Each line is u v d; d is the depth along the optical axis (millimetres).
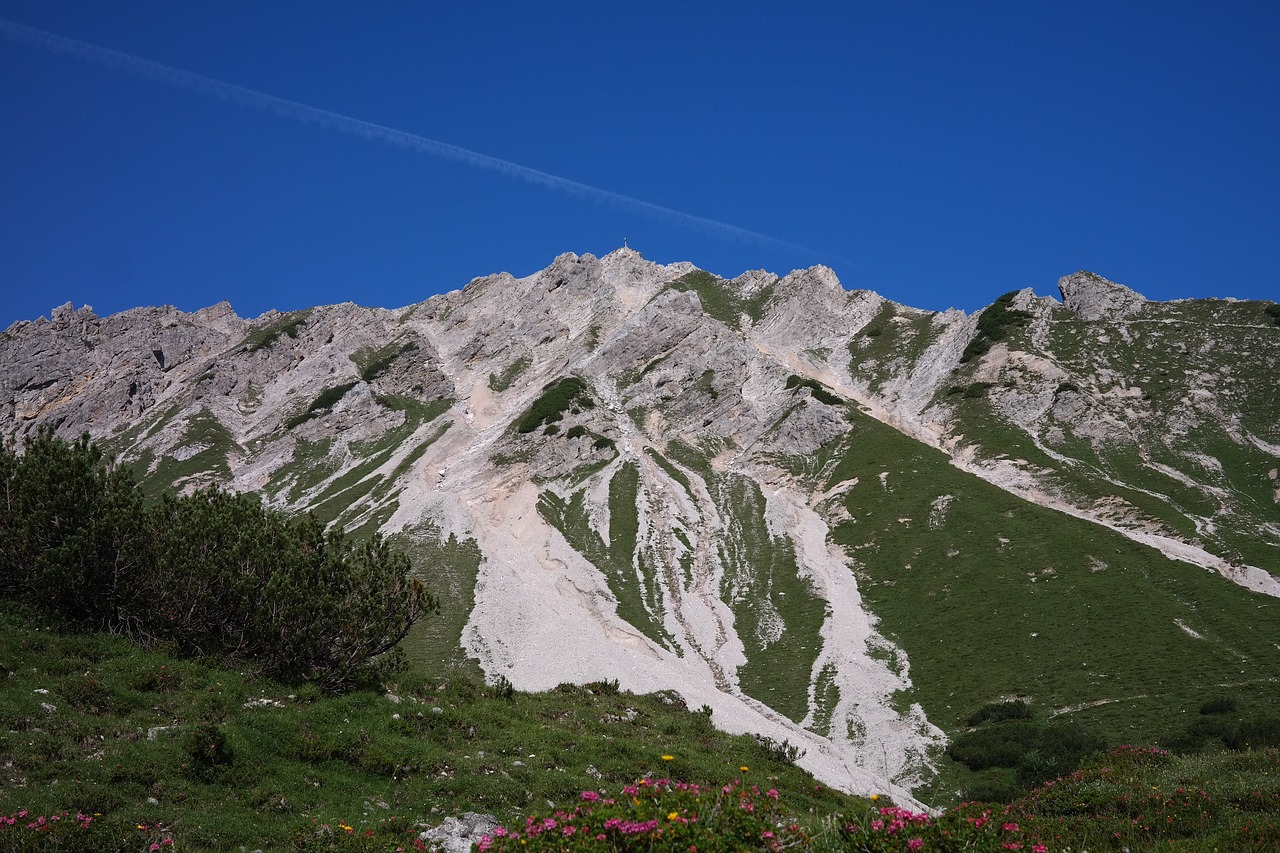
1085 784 25656
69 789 20031
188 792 21375
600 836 15000
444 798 23953
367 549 34688
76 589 28438
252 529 33281
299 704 27594
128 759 21703
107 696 24562
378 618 31781
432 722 28094
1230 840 18359
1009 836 16734
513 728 29562
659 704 38500
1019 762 59594
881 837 15633
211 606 30594
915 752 65500
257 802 21812
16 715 22234
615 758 28625
